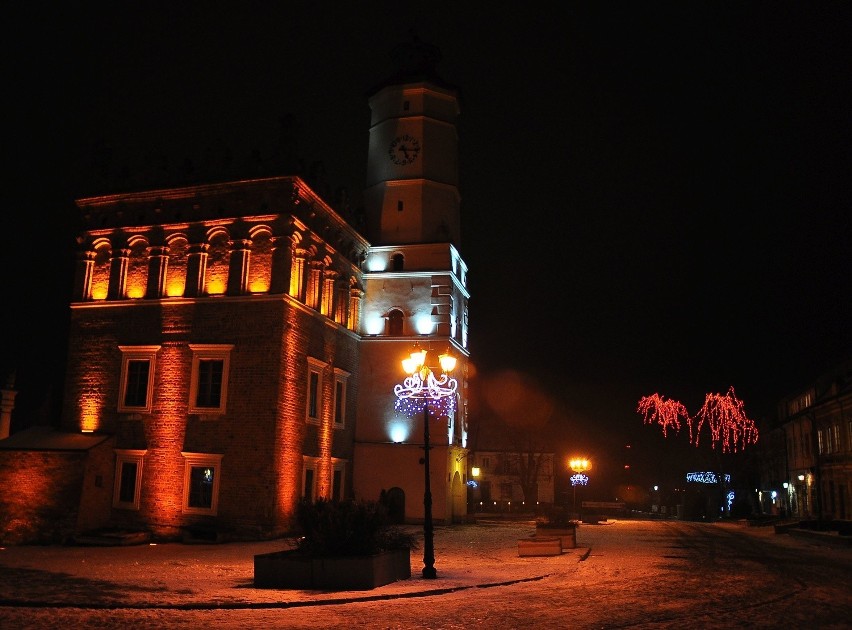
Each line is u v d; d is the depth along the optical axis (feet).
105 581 57.21
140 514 106.83
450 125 156.46
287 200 110.93
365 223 148.56
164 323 112.78
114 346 114.62
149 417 110.11
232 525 103.14
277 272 109.19
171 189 116.26
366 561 54.03
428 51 161.27
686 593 53.57
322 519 57.47
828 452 172.24
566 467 277.44
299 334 113.70
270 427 104.94
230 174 114.73
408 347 141.18
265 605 46.24
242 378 107.45
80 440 107.96
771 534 144.25
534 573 64.95
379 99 157.69
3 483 102.12
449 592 53.88
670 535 127.44
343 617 42.45
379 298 144.66
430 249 145.38
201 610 44.91
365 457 137.80
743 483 259.39
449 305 142.72
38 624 39.60
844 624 42.11
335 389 129.18
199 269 112.88
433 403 138.21
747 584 60.03
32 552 86.48
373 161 155.12
